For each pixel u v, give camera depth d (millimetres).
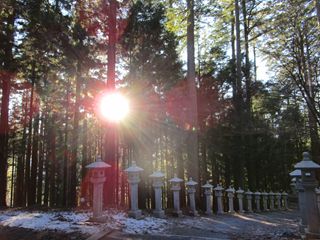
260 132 18375
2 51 12914
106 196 10703
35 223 6953
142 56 14016
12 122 19500
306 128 14938
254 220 10180
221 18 17234
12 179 25609
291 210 17469
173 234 6438
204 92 18016
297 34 8664
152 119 15477
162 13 13836
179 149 17734
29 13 11055
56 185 21656
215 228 7766
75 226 6570
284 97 14156
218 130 17641
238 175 18969
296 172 6922
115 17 11477
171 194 17781
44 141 20312
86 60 12492
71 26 11938
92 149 23672
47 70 14180
